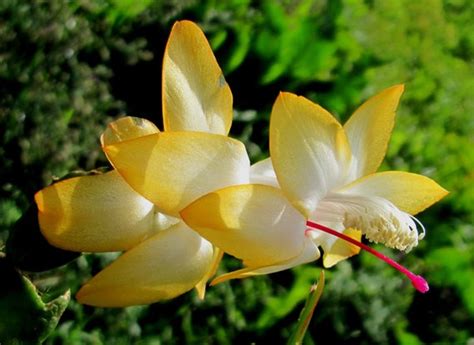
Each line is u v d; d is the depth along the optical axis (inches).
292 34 15.2
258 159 14.6
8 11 13.6
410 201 7.5
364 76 16.0
